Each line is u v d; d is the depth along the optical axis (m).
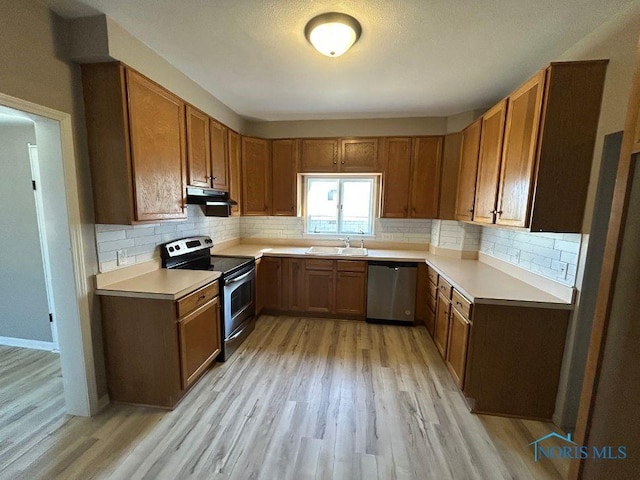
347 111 3.37
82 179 1.80
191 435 1.79
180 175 2.35
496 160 2.27
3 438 1.74
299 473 1.54
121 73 1.74
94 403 1.95
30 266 2.72
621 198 0.99
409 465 1.60
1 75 1.38
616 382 1.01
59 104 1.65
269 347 2.94
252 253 3.47
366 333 3.29
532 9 1.55
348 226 4.14
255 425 1.87
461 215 3.08
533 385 1.96
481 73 2.33
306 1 1.52
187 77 2.48
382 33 1.79
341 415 1.98
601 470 1.06
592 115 1.68
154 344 1.97
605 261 1.05
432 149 3.43
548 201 1.78
